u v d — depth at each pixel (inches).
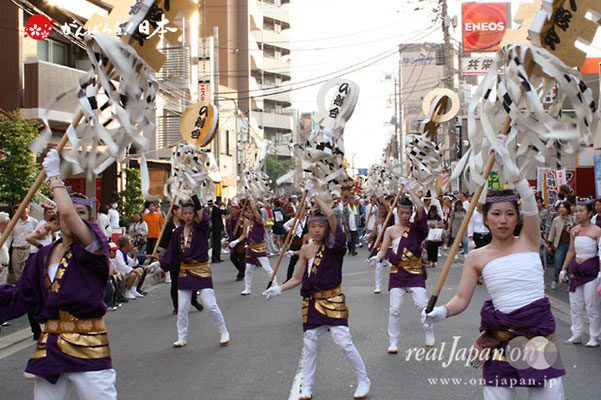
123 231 472.1
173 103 938.7
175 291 384.8
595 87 845.8
